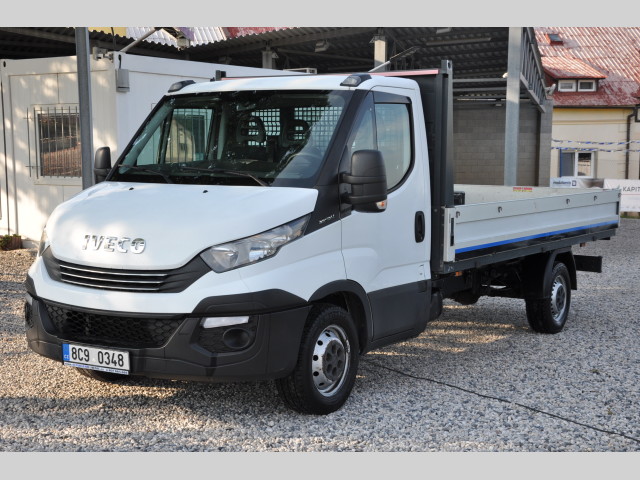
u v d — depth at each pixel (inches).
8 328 308.8
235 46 725.3
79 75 373.7
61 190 522.9
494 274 312.2
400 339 242.5
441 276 262.4
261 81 237.8
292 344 198.1
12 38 605.3
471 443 195.9
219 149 226.8
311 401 207.2
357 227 216.5
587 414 220.2
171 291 188.5
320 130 216.5
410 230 238.5
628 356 286.8
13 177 544.4
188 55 743.7
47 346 203.5
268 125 223.5
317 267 203.0
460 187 397.1
